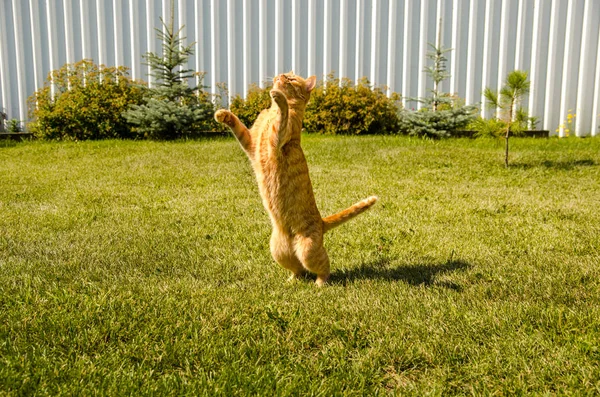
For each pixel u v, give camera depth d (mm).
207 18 13859
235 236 4699
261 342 2637
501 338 2686
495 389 2303
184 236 4688
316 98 13469
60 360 2420
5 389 2156
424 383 2355
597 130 14422
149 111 11695
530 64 14125
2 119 13797
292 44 14070
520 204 6172
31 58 13680
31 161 9211
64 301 3004
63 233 4711
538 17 13812
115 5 13562
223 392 2199
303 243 3508
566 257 4098
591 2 13773
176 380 2287
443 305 3123
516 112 9164
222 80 14164
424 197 6566
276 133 3213
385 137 12430
